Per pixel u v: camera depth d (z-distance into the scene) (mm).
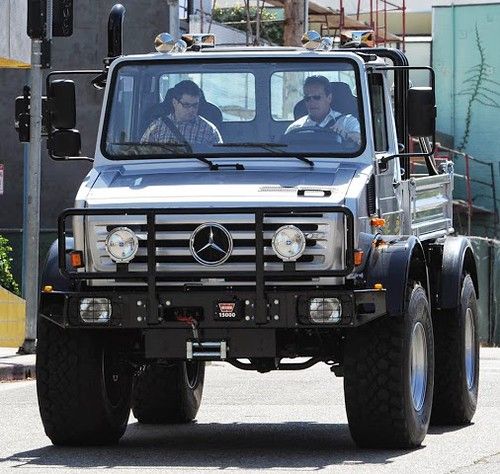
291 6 54562
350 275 20672
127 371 22766
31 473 18922
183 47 23234
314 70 22719
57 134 22797
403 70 25016
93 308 20547
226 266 20453
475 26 85875
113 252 20516
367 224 21391
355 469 19250
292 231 20219
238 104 22703
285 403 30078
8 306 46125
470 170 85312
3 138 66938
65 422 21500
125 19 64688
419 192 25453
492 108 85625
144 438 23828
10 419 26422
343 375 21031
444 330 25297
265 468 19391
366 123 22438
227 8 84375
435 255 25141
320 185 21250
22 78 66500
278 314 20234
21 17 48719
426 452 21266
